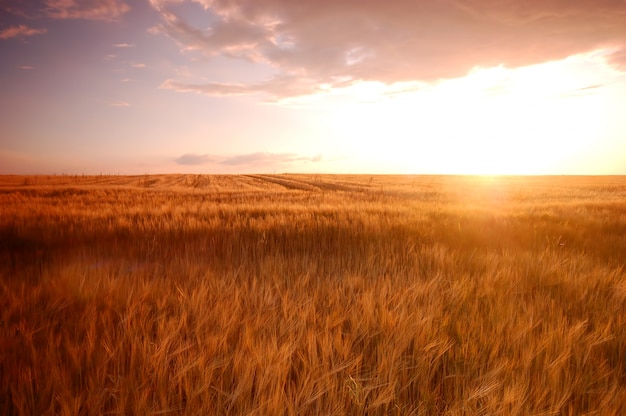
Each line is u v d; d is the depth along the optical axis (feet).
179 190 75.77
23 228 21.29
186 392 5.57
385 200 49.32
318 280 11.28
